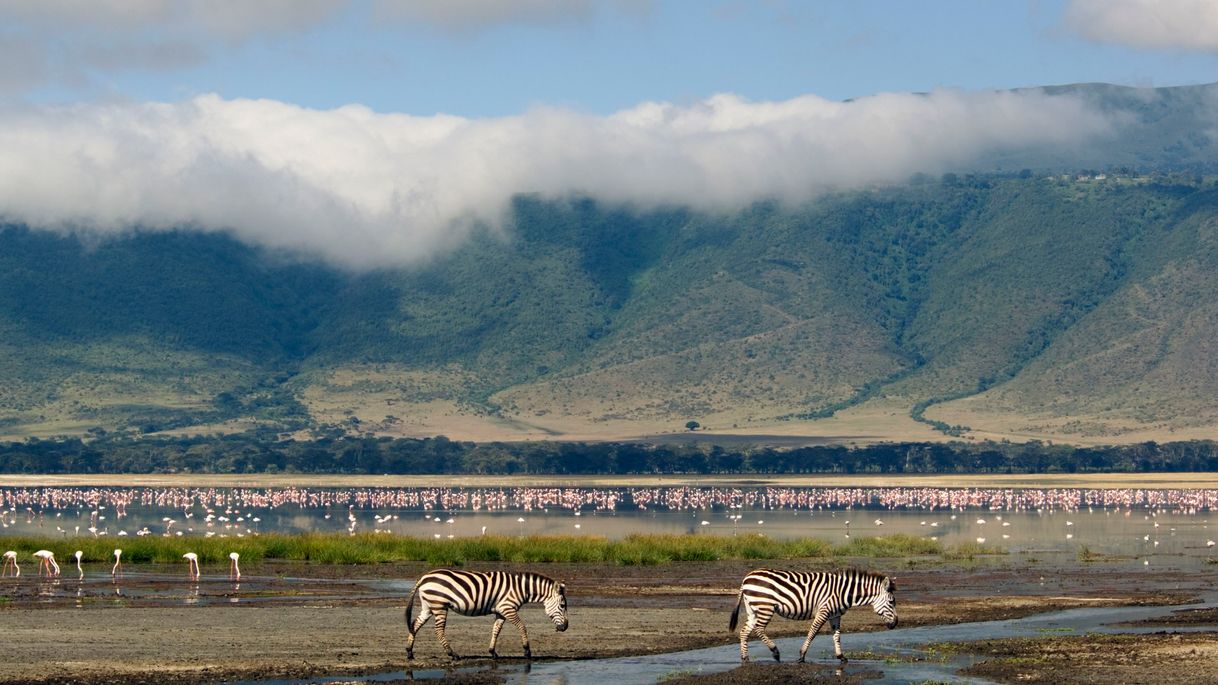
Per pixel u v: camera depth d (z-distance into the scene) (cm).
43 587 7288
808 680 4666
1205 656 5053
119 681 4459
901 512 19738
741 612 6488
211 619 5931
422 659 5022
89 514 19275
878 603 5138
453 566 8919
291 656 5003
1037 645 5412
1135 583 8219
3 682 4378
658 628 5931
